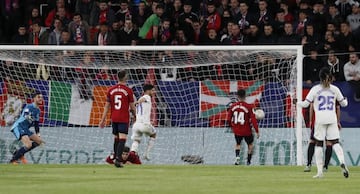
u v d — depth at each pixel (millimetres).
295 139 71625
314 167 63875
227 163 72438
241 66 73000
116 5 86250
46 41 79375
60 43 79250
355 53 73188
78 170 57469
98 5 81875
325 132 50906
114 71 73562
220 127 72812
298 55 68938
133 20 80562
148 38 78875
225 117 72938
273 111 72375
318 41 76000
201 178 49719
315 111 50875
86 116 73375
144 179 48688
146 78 73438
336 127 50781
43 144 72875
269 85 72625
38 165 64625
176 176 51500
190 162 72562
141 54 73250
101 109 73375
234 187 42844
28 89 73375
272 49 69875
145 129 66188
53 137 73188
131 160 67062
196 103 73125
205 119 73062
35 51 73125
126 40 79000
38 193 38719
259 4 79375
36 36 79688
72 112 73375
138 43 78750
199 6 82625
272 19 78625
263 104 72625
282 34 78438
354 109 72312
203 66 73375
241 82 73062
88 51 73062
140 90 73500
